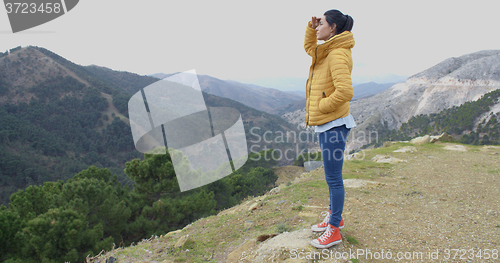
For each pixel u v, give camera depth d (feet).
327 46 7.20
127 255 11.86
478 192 18.06
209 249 12.23
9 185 226.58
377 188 19.77
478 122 346.13
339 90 6.73
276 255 8.79
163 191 43.83
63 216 28.25
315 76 7.70
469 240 10.16
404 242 10.03
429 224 12.03
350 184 21.09
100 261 11.42
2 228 25.17
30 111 362.12
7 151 257.55
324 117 7.45
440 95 555.69
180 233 15.42
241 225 14.83
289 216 14.38
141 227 40.14
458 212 13.97
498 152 34.22
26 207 34.68
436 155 33.47
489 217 12.89
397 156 33.32
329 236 8.78
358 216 13.16
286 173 128.36
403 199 16.69
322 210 14.44
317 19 7.62
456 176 23.44
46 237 25.61
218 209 58.70
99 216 37.22
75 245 27.76
